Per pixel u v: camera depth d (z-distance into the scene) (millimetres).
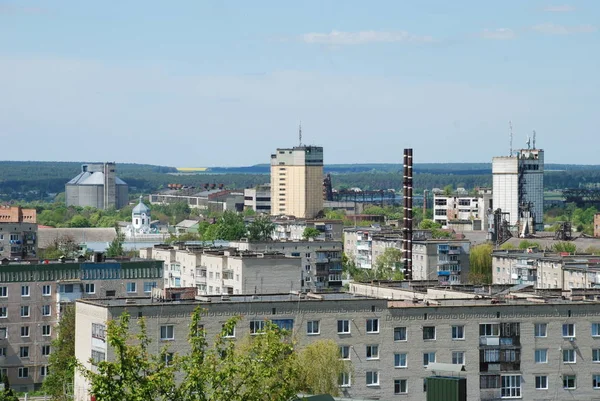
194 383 126062
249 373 130875
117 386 124812
